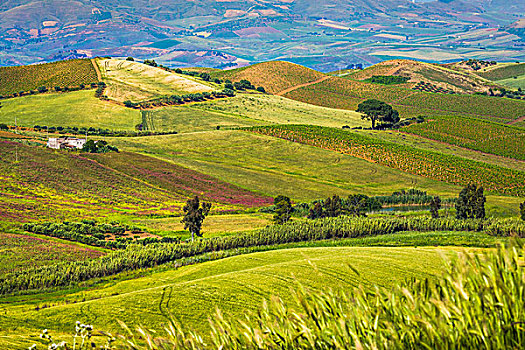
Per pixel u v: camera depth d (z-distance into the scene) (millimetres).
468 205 114250
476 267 8570
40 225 93375
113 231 98375
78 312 50906
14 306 55781
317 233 90938
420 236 90938
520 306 7855
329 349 8961
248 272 60594
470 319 8109
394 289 9211
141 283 65125
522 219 119188
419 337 8391
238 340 9805
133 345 10211
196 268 70625
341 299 9570
